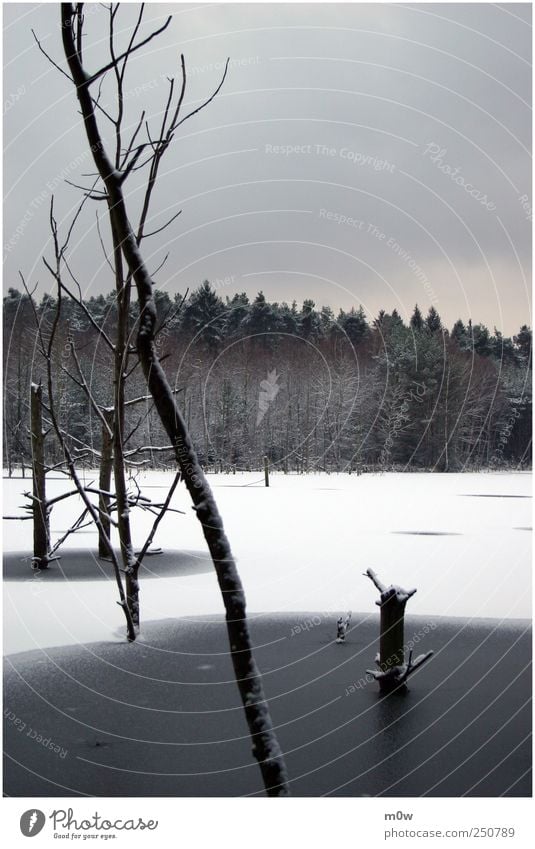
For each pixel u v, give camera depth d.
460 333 72.94
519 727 5.74
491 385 62.06
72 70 4.00
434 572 12.18
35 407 11.62
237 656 3.63
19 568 12.19
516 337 72.75
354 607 9.76
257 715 3.66
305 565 12.84
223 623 8.86
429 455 53.38
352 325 57.66
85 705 6.22
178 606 9.70
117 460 8.24
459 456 54.97
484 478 44.34
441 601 10.06
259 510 22.28
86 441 23.97
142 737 5.62
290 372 50.94
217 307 40.84
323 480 40.00
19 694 6.47
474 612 9.42
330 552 14.25
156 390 3.69
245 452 47.34
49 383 7.34
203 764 5.20
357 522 19.25
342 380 51.50
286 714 6.02
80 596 10.20
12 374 23.52
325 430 50.88
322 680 6.81
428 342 54.53
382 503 24.94
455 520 19.77
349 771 5.04
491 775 4.98
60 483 29.62
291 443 49.94
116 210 3.88
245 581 11.46
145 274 3.83
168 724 5.87
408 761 5.16
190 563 12.98
